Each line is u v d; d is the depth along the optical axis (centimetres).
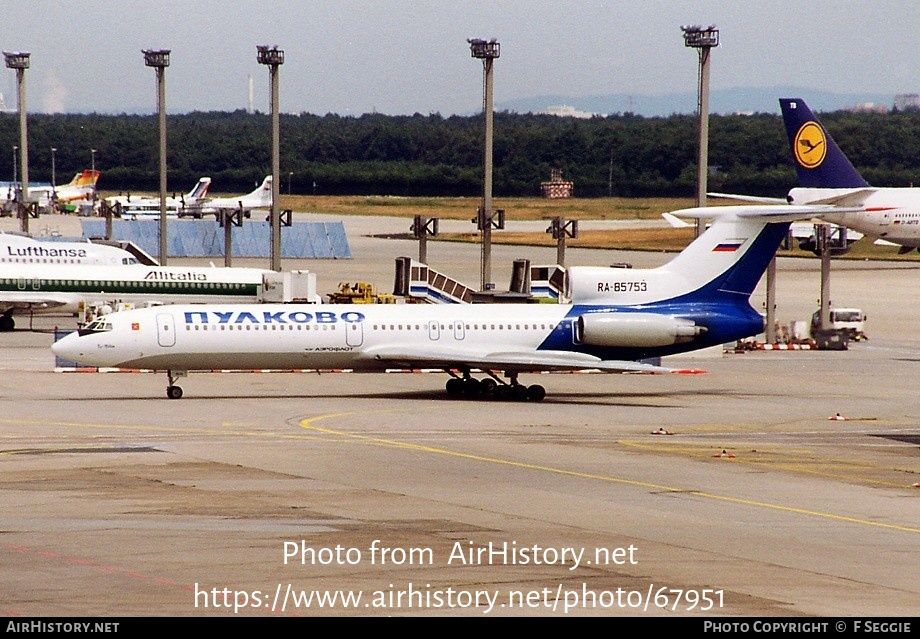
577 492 7175
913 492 7425
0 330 17575
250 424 9900
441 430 9819
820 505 6950
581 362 11562
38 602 4606
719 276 12319
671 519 6425
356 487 7150
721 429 10275
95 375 13212
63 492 6812
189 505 6481
